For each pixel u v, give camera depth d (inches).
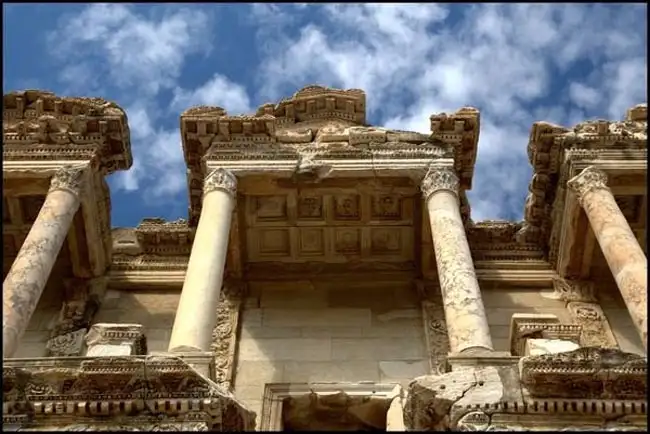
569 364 447.2
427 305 791.1
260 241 831.7
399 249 839.1
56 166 758.5
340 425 691.4
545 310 803.4
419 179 759.1
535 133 788.6
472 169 804.0
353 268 837.2
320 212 812.0
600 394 442.6
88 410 439.8
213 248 668.1
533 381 446.0
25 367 468.1
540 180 812.0
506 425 430.0
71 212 720.3
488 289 832.3
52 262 665.0
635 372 442.6
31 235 674.2
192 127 789.2
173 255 872.9
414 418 463.5
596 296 812.0
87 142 780.0
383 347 756.0
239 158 772.0
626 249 647.8
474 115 790.5
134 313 812.0
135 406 441.7
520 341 612.7
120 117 788.0
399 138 787.4
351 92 845.8
